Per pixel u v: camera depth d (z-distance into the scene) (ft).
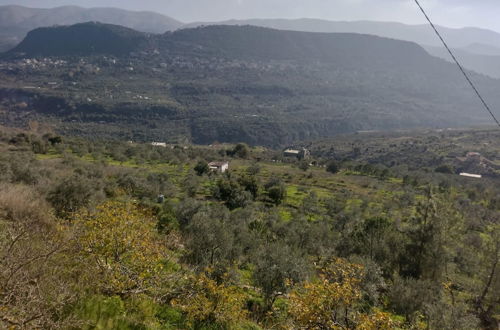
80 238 21.21
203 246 49.88
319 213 155.74
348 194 207.31
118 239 21.99
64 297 16.07
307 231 82.53
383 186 254.47
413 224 75.00
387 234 74.59
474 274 75.15
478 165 388.98
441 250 67.31
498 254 67.92
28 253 16.78
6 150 199.82
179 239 52.11
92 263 20.66
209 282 24.48
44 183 73.67
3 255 15.55
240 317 25.84
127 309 19.10
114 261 22.02
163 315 20.76
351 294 25.86
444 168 355.97
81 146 264.11
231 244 53.72
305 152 449.89
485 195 220.02
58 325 14.29
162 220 57.31
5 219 27.53
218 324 23.08
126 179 123.44
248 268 56.08
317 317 24.12
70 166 148.25
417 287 47.47
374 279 48.98
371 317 23.31
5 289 14.05
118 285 20.24
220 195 158.61
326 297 24.82
